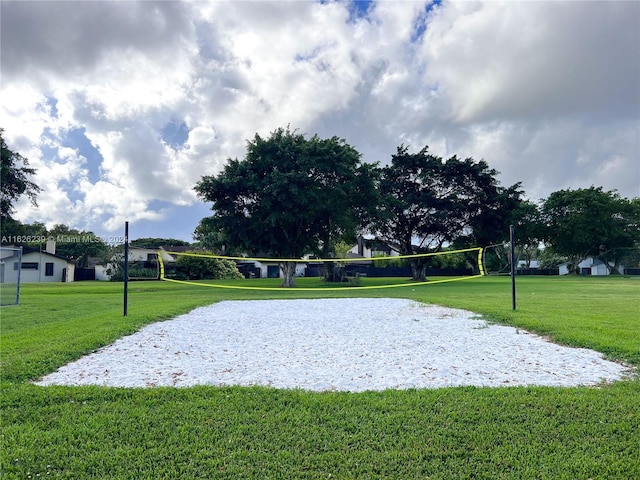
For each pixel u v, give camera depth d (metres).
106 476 3.29
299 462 3.48
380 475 3.31
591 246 53.09
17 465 3.41
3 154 36.94
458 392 4.93
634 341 7.50
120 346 7.70
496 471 3.38
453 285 29.91
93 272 50.75
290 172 26.83
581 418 4.21
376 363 6.45
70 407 4.54
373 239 43.09
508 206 40.25
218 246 45.78
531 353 7.06
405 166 40.16
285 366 6.29
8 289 25.30
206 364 6.42
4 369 5.91
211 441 3.80
